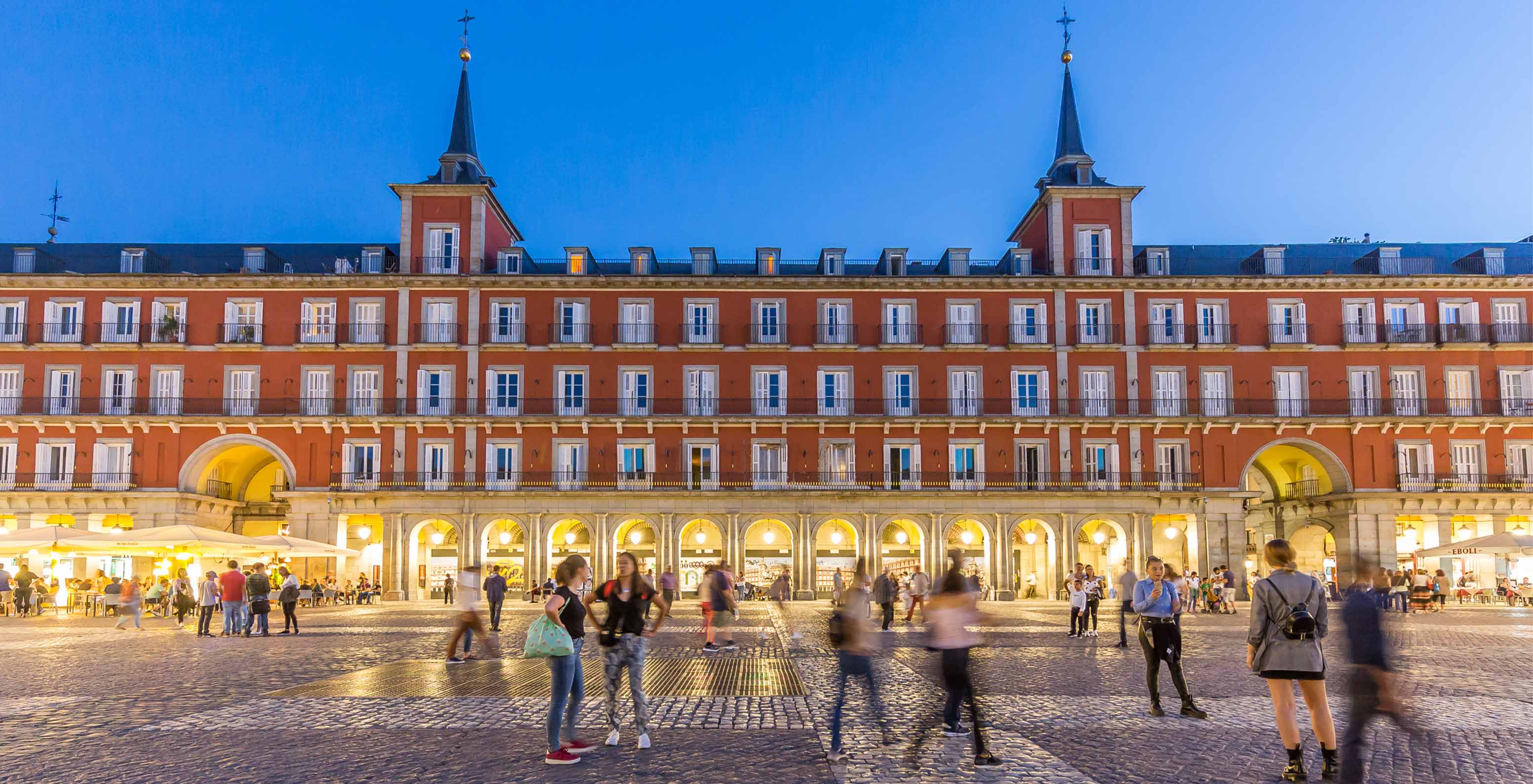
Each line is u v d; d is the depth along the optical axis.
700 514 49.75
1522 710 13.41
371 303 51.00
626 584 11.20
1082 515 50.12
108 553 39.25
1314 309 51.56
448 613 39.09
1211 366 51.34
